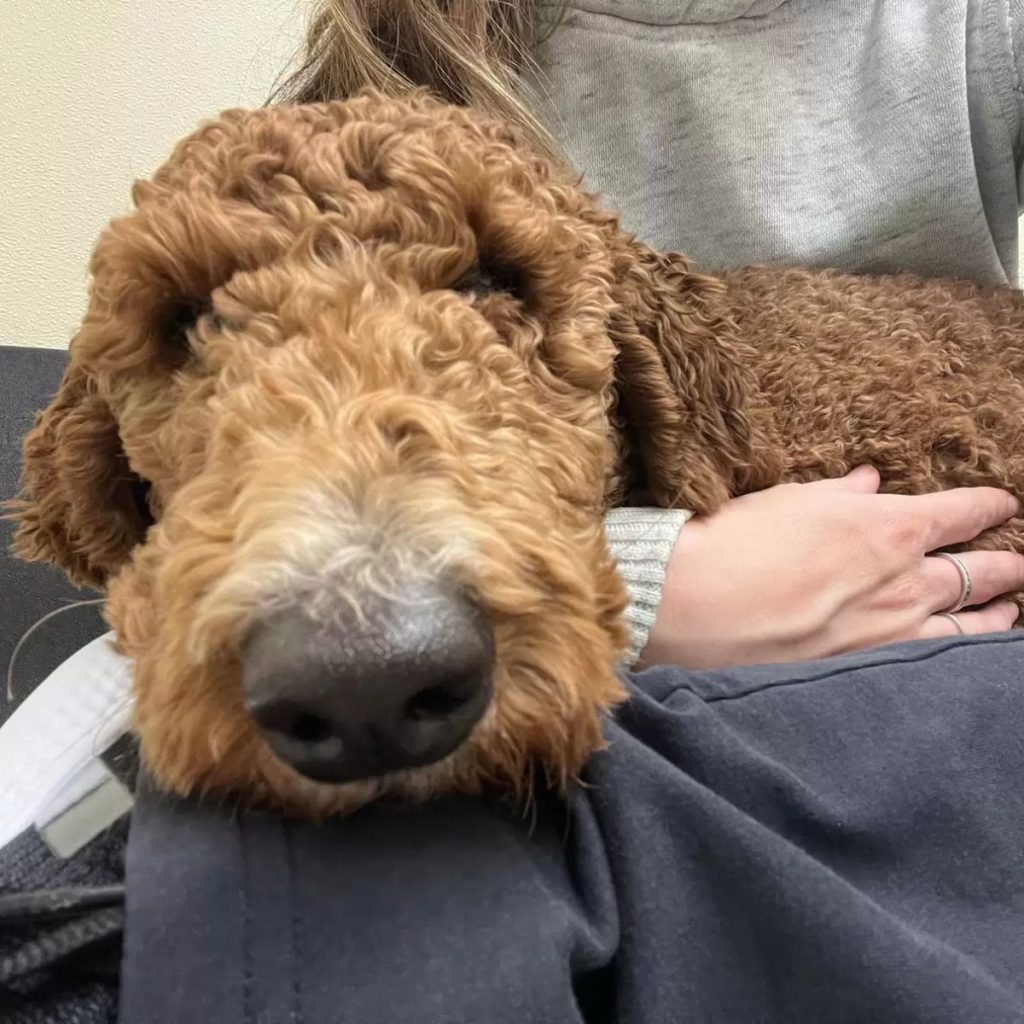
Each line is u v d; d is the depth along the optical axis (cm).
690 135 49
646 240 50
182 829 18
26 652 42
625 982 18
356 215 26
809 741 22
